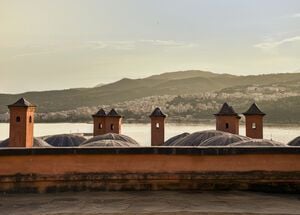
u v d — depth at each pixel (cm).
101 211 776
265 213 759
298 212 770
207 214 752
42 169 941
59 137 2189
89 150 953
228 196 905
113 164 956
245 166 966
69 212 769
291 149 969
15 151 934
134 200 865
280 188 961
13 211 779
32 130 1841
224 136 1727
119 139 1967
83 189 948
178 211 771
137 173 955
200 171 961
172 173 959
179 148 964
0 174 928
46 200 866
